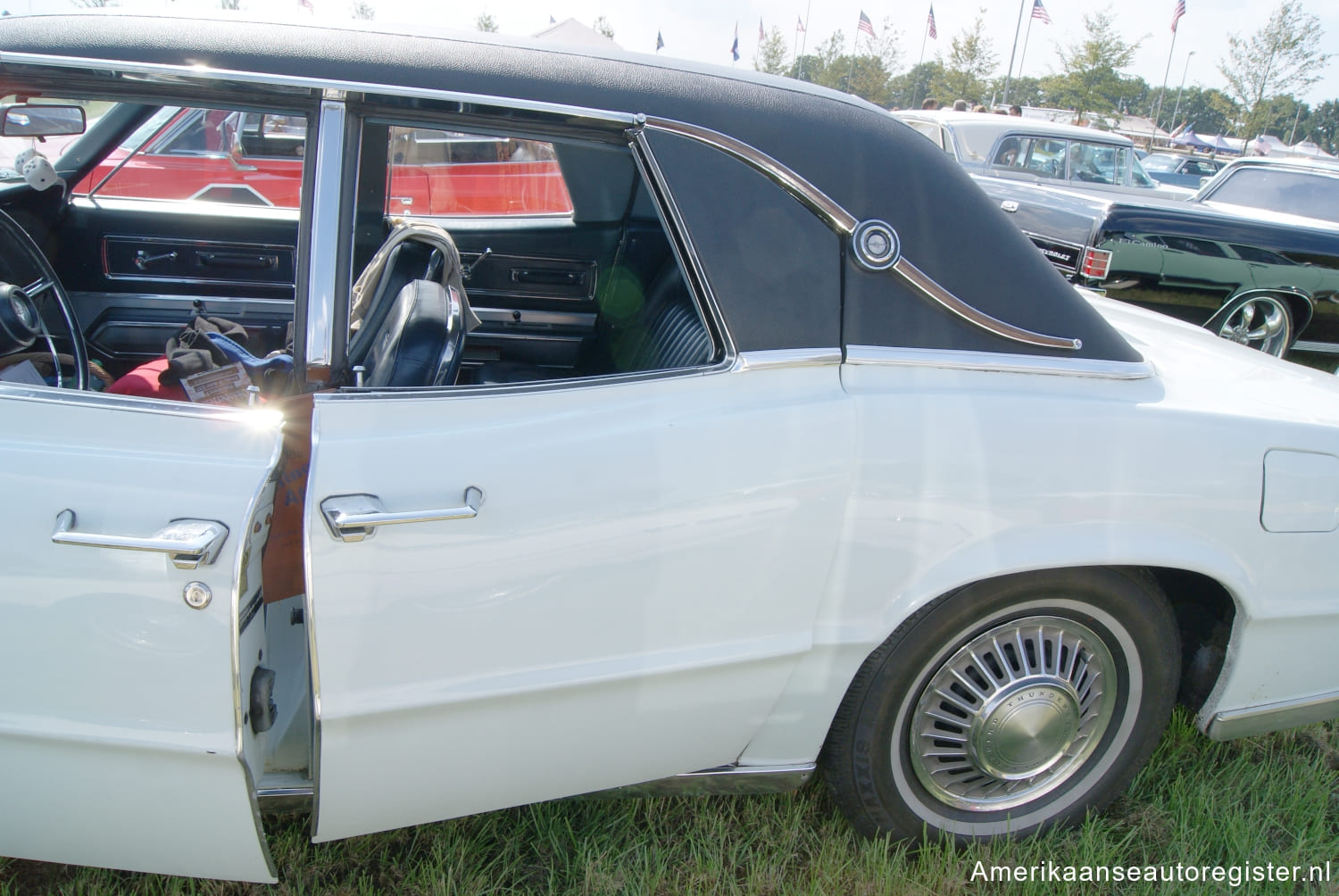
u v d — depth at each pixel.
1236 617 1.88
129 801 1.44
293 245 2.87
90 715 1.38
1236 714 2.00
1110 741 1.99
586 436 1.48
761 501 1.54
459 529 1.40
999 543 1.67
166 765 1.40
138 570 1.32
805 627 1.65
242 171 2.96
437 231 2.02
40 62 1.37
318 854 1.87
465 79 1.48
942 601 1.72
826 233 1.63
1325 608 1.90
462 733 1.50
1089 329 1.79
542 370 2.89
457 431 1.44
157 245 2.79
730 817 2.04
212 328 2.17
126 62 1.39
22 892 1.78
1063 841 2.03
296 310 1.48
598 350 2.79
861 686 1.77
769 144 1.60
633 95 1.56
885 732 1.82
